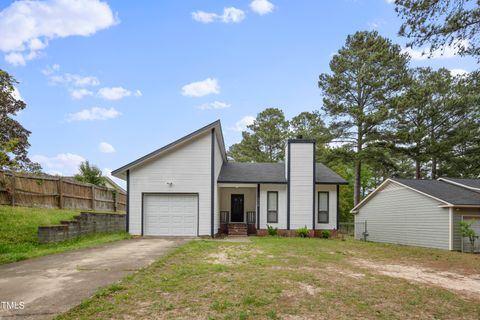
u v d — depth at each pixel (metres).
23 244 9.79
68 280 5.91
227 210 19.92
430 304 5.20
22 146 21.44
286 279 6.32
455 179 18.44
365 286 6.13
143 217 15.69
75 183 16.47
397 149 25.38
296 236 17.50
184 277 6.26
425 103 26.00
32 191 13.66
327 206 18.52
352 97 25.98
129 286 5.53
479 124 25.67
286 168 18.73
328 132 26.56
